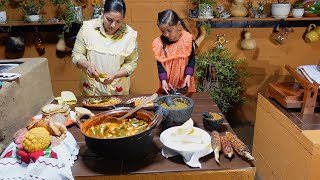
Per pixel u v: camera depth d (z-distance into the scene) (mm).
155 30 3125
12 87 1443
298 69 2078
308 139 1633
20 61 1879
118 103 1713
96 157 1222
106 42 2078
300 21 3143
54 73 3232
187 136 1217
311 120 1822
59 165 1085
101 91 2191
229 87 3146
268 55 3256
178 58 2150
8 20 3012
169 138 1245
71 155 1199
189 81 2162
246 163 1159
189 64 2189
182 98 1482
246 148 1199
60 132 1223
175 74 2205
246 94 3375
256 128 2439
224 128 1433
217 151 1178
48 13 3033
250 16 3051
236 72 3188
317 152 1605
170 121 1370
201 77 3170
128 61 2162
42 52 3160
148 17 3082
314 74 1959
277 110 1996
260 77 3320
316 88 1827
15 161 1102
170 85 2082
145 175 1119
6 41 2994
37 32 3049
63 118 1485
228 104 3193
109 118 1259
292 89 2061
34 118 1480
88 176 1104
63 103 1700
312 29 3156
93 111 1683
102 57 2076
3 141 1353
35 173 1060
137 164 1169
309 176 1654
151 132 1154
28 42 3117
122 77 2090
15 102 1470
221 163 1161
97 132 1151
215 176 1131
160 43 2166
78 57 2066
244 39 3121
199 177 1132
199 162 1169
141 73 3268
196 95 1963
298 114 1901
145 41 3156
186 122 1328
